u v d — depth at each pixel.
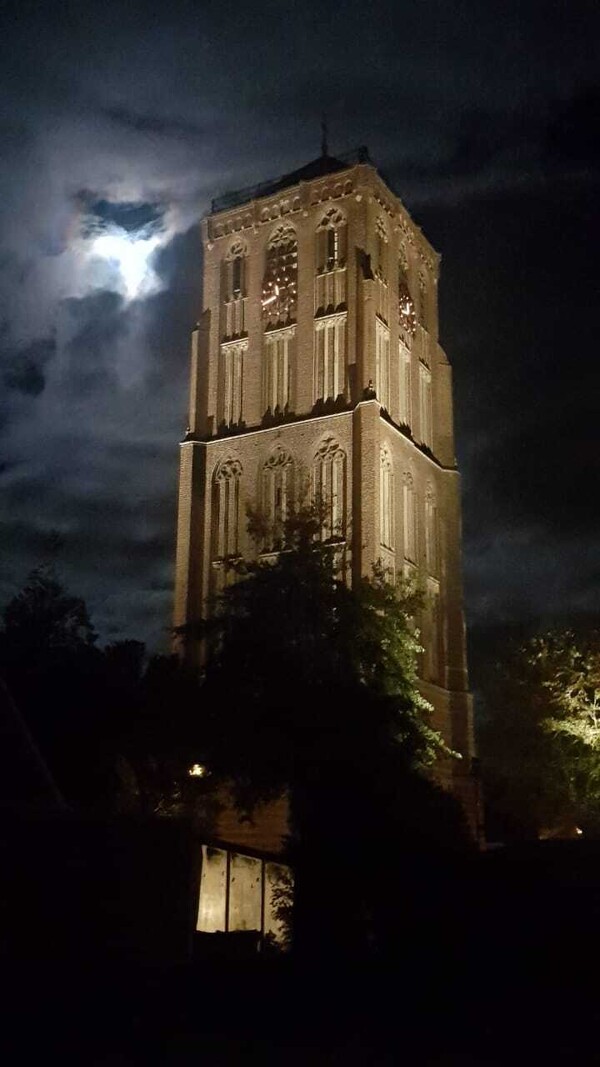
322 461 77.62
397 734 48.22
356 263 80.94
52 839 24.53
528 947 25.52
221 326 86.56
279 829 62.16
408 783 40.69
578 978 24.56
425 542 82.94
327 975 27.20
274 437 80.12
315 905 31.62
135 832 25.70
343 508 75.56
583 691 70.12
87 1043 20.08
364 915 30.52
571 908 25.52
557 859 26.38
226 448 82.31
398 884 28.84
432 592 83.31
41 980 23.16
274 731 44.88
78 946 24.05
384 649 53.31
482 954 26.00
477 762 79.81
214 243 88.81
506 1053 20.06
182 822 26.48
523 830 76.19
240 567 54.94
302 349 81.19
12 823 24.25
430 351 91.69
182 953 25.64
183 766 48.25
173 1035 20.98
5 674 53.25
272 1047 20.44
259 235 86.50
